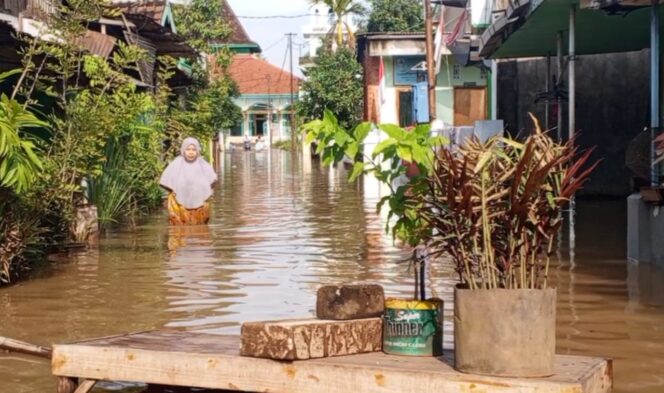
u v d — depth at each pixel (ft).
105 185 52.75
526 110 72.54
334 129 17.03
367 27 138.10
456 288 15.12
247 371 16.17
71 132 43.09
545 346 14.58
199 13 114.32
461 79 103.24
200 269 35.27
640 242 34.91
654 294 28.53
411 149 16.14
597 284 30.32
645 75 64.59
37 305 28.40
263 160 161.68
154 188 63.41
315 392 15.61
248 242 43.75
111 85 51.93
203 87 108.27
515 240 14.97
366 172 17.04
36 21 47.88
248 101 245.45
